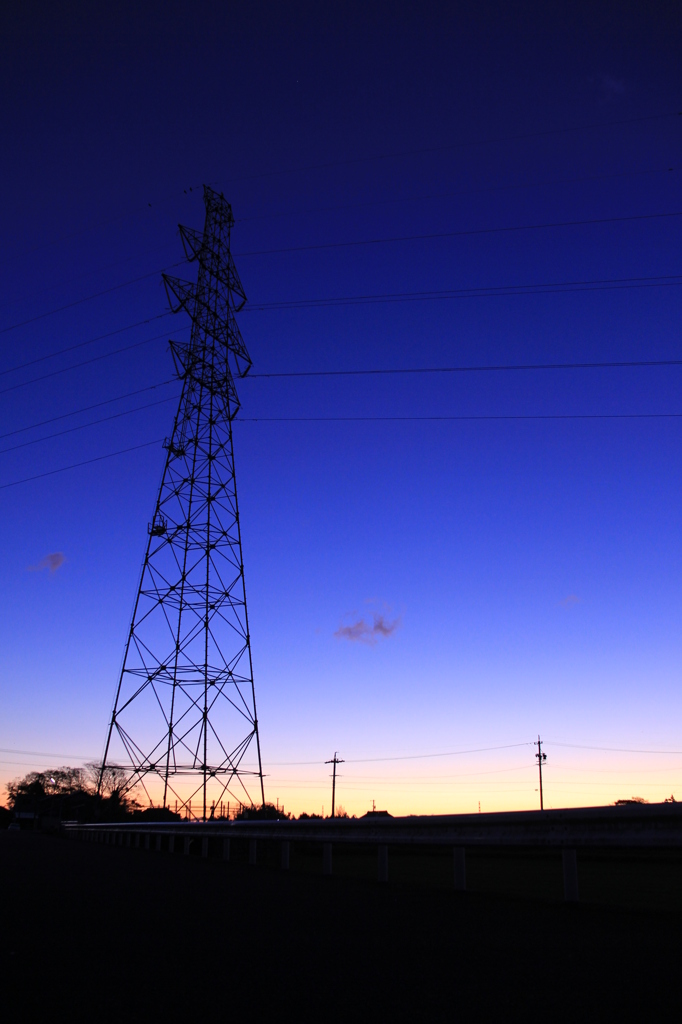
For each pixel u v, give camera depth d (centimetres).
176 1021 412
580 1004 451
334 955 582
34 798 8069
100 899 899
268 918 767
